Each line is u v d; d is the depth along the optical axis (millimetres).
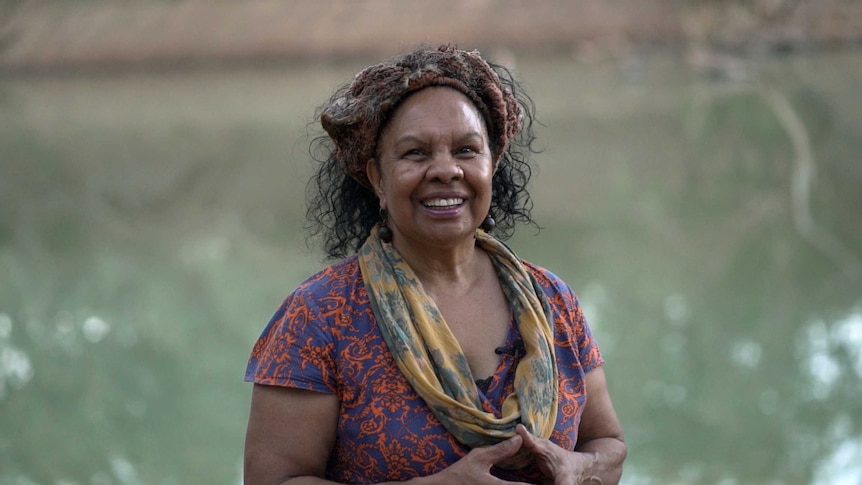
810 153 14266
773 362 6812
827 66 21484
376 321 2025
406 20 28766
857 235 10422
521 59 26234
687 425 5699
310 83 26375
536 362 2045
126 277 10125
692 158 14453
